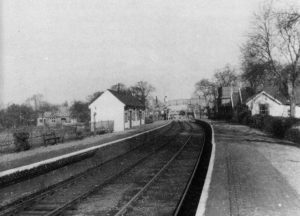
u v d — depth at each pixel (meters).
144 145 28.17
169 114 111.25
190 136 35.66
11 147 22.95
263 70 39.62
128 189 12.32
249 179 11.76
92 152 18.30
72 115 91.31
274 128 30.66
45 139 25.83
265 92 51.53
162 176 14.62
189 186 12.22
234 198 9.34
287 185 10.84
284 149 20.12
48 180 13.74
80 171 16.55
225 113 75.25
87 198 11.05
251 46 40.00
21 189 12.16
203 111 111.00
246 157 16.98
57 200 10.91
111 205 10.15
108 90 46.59
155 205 10.07
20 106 58.38
